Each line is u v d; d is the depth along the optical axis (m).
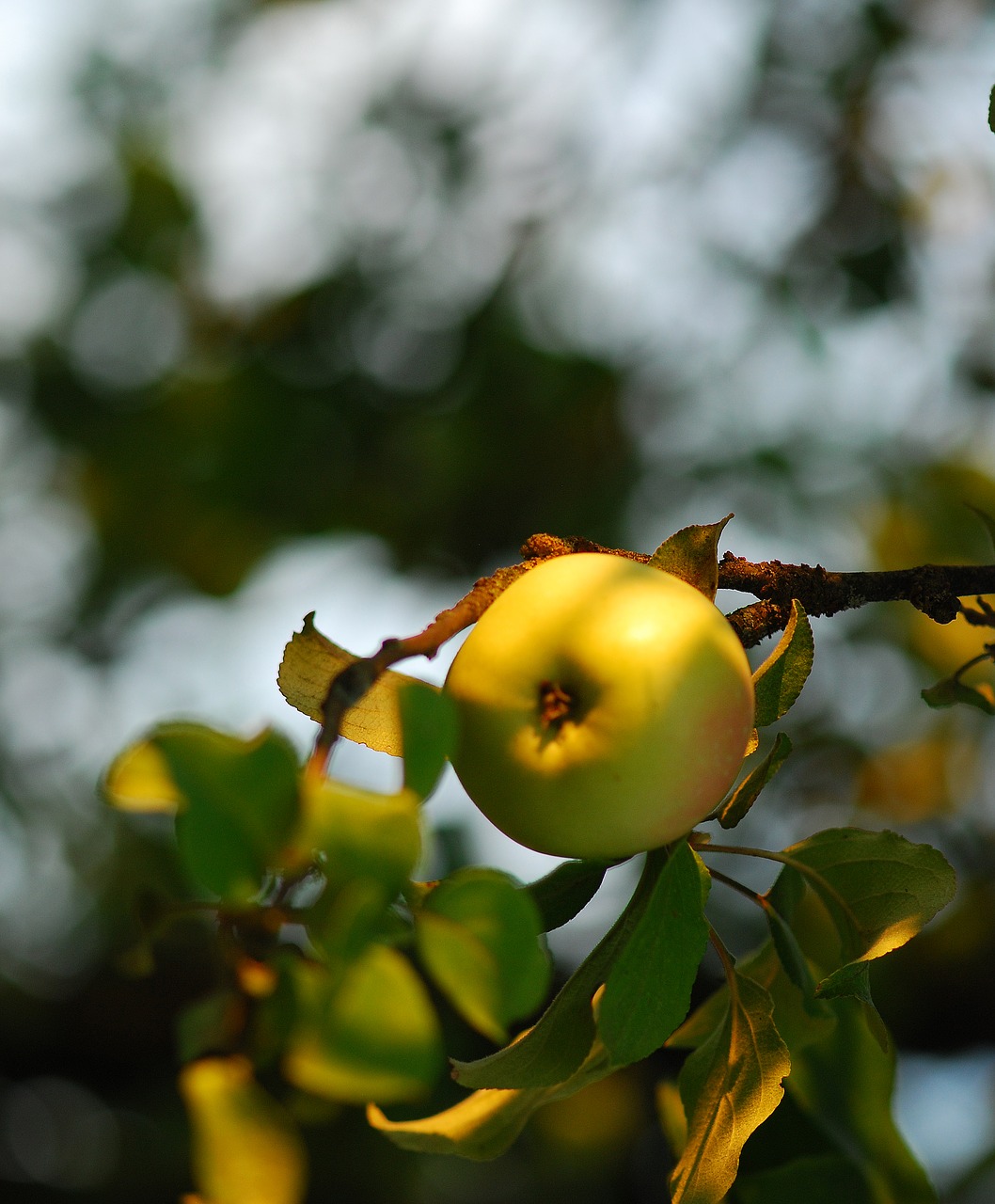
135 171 4.53
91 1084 4.07
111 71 4.61
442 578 4.31
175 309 4.63
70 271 4.62
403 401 4.38
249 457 4.41
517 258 4.38
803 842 1.38
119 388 4.60
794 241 4.29
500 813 1.19
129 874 4.18
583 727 1.15
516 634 1.19
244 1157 0.79
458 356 4.35
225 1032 0.80
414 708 0.88
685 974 1.17
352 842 0.81
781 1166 1.66
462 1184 4.12
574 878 1.31
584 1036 1.28
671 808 1.16
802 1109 1.70
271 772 0.81
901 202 4.25
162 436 4.43
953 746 3.95
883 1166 1.70
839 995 1.26
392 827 0.81
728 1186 1.22
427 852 0.83
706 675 1.16
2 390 4.55
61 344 4.57
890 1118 1.72
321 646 1.26
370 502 4.31
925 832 3.98
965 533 4.03
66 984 4.10
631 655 1.15
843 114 4.31
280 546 4.40
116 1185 3.93
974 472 4.05
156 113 4.68
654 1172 4.06
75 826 4.27
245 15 4.57
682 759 1.14
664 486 4.18
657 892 1.17
